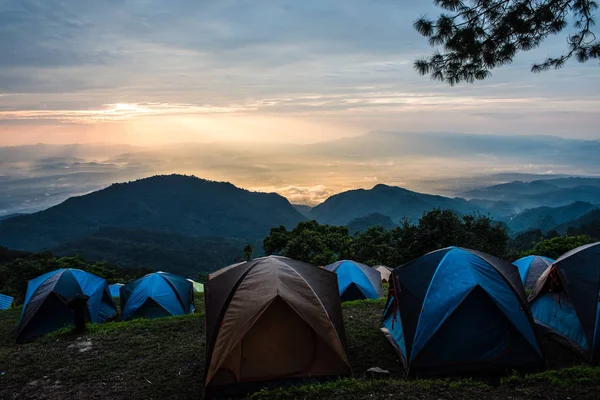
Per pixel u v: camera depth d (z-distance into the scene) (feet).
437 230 64.59
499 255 73.05
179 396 19.61
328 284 23.18
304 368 20.35
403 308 21.94
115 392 20.13
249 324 19.80
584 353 20.80
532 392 17.15
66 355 25.18
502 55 24.00
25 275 84.02
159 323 31.01
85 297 29.66
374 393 17.74
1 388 21.20
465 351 20.35
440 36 24.22
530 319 21.09
